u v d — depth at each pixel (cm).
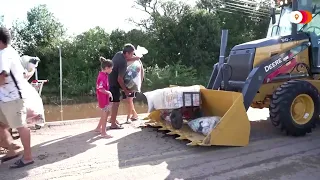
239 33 2742
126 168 381
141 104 1566
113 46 2377
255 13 2666
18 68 372
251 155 423
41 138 522
